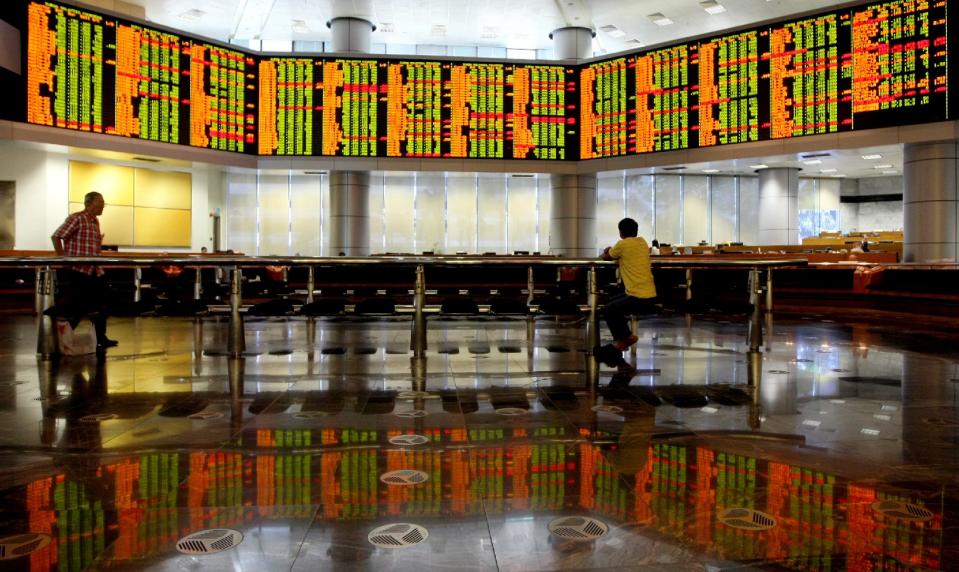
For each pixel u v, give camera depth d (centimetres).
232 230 1555
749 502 223
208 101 1188
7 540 192
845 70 1033
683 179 1648
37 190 1195
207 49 1185
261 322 855
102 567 176
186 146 1168
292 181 1575
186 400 382
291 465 262
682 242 1650
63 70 1047
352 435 307
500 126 1267
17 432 310
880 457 273
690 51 1170
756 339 571
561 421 334
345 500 225
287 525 204
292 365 509
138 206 1354
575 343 645
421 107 1256
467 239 1619
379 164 1255
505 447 288
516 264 530
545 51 1738
